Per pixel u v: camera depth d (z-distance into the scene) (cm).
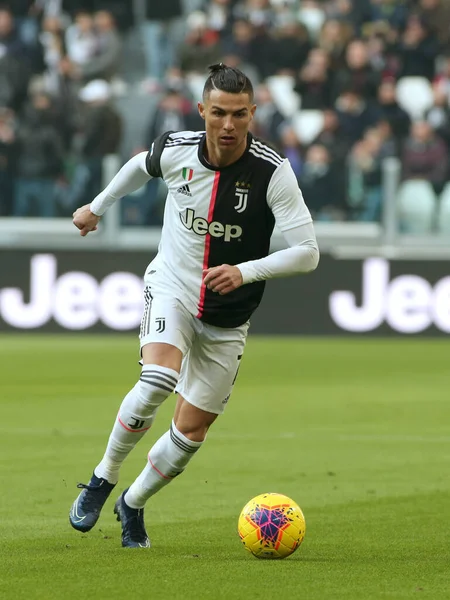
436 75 7244
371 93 6788
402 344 5906
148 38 7706
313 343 5950
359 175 6150
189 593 1487
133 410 1786
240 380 4475
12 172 6116
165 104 6469
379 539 1909
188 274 1841
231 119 1717
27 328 6078
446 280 6059
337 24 7050
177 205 1844
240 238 1825
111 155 6391
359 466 2708
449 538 1919
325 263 6134
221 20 7625
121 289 6066
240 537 1744
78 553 1780
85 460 2730
